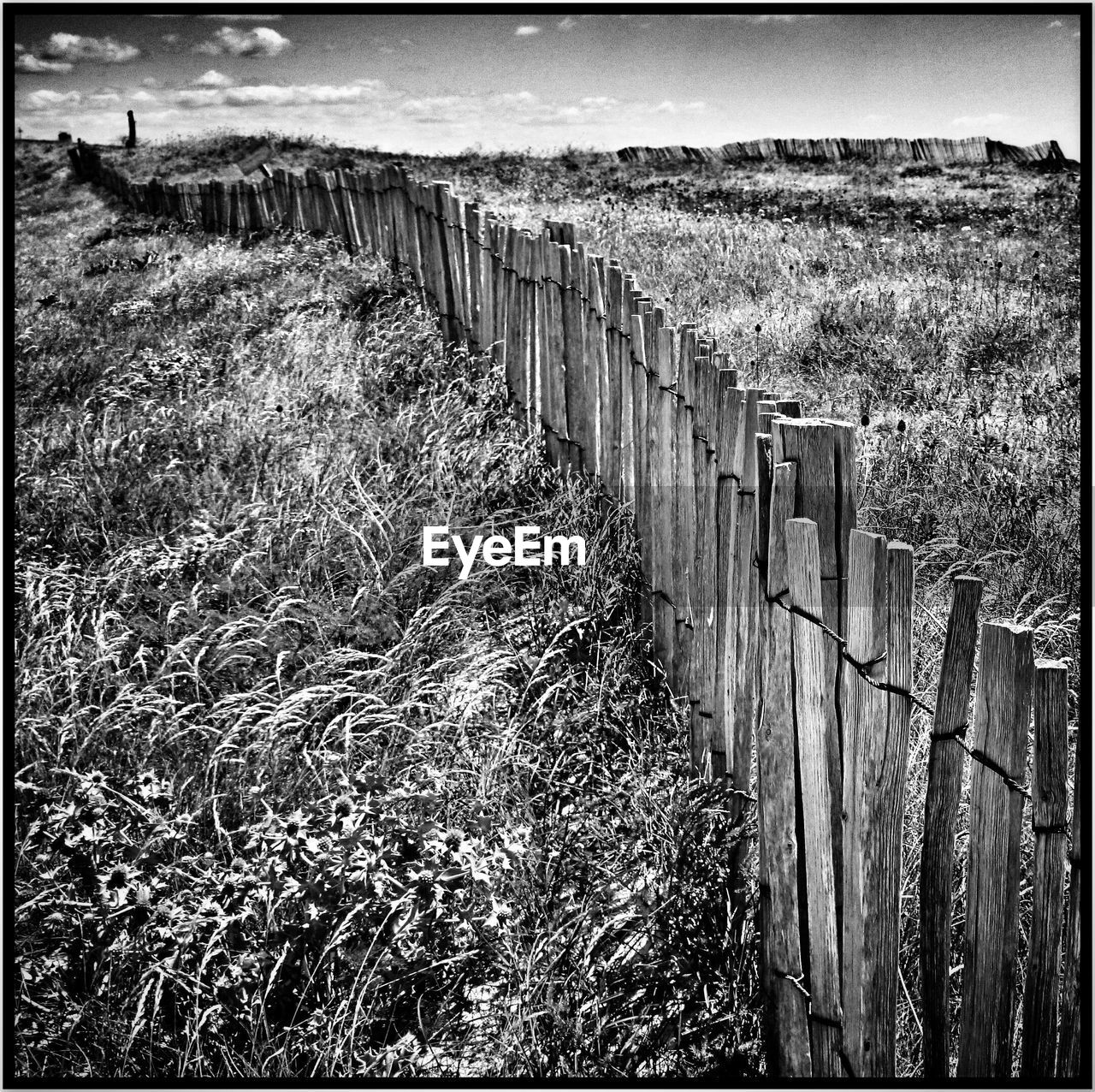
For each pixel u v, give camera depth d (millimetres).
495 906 2541
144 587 4031
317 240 10500
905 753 1861
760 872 2307
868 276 8586
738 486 2617
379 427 5480
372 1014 2541
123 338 7797
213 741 3217
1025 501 4586
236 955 2486
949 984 2064
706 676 3021
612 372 4250
